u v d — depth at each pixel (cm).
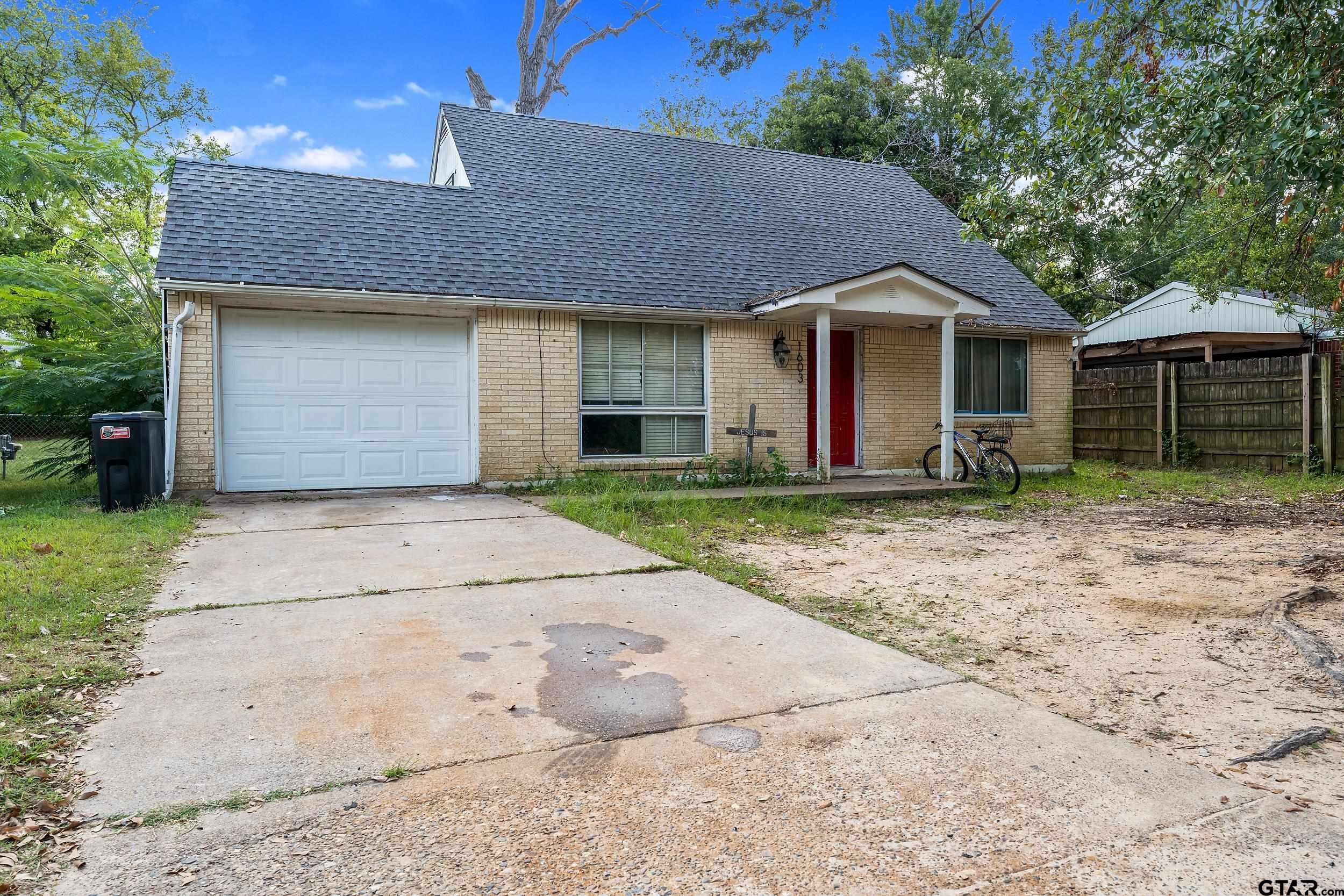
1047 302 1476
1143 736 336
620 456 1183
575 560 659
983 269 1508
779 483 1184
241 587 558
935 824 257
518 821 258
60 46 2419
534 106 2514
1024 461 1448
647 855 239
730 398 1237
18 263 1141
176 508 863
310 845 243
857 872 230
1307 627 498
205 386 979
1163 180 700
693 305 1175
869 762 301
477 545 715
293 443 1045
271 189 1127
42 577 546
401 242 1110
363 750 308
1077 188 759
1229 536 848
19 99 2395
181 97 2719
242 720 335
